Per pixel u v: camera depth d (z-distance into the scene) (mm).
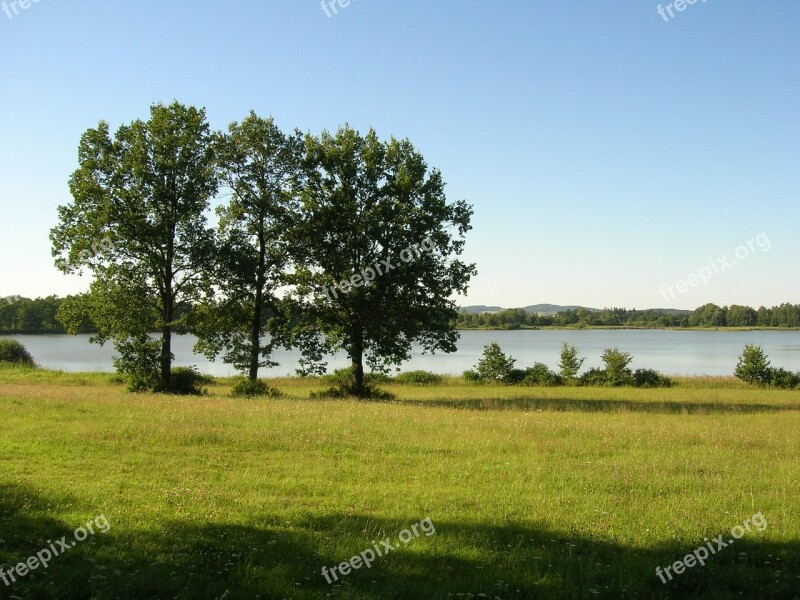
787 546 8938
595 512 10273
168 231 35812
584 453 15914
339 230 36844
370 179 38188
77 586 6793
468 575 7492
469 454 15445
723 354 112062
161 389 35875
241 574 7242
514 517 9891
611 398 40781
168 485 11195
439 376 57594
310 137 38875
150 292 36406
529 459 14844
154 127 35719
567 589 7164
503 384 56156
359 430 18328
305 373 38406
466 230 38906
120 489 10773
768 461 15133
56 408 21250
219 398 29516
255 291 38375
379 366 38531
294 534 8641
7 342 56438
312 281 38250
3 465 12266
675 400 39344
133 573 7055
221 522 9055
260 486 11477
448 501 10758
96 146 35812
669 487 12234
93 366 64250
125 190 34844
